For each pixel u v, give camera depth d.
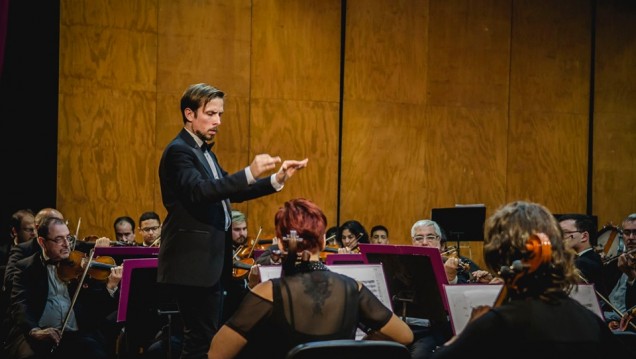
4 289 5.43
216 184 3.59
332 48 9.71
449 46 10.08
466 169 10.11
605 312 5.89
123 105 8.98
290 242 3.02
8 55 8.16
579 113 10.52
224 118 9.33
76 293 5.21
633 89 10.68
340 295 3.08
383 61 9.87
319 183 9.64
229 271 3.96
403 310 5.02
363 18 9.81
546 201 10.38
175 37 9.16
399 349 2.81
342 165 9.73
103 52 8.91
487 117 10.18
